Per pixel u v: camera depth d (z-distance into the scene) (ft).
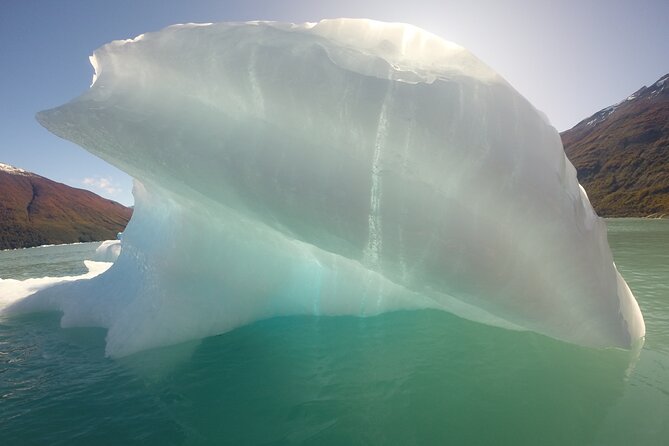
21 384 9.78
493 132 8.89
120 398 8.95
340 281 13.84
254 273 13.75
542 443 6.93
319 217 9.73
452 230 9.21
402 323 12.93
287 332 12.53
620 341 10.57
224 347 11.55
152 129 10.28
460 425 7.50
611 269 10.98
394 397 8.52
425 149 8.77
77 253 67.15
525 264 9.66
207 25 10.42
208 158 9.86
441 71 9.14
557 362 9.97
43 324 15.30
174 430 7.68
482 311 12.07
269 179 9.50
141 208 19.04
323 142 9.20
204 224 13.67
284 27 10.03
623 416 7.61
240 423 7.84
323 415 7.98
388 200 9.09
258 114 9.64
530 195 9.10
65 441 7.44
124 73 11.50
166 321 12.10
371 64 8.91
